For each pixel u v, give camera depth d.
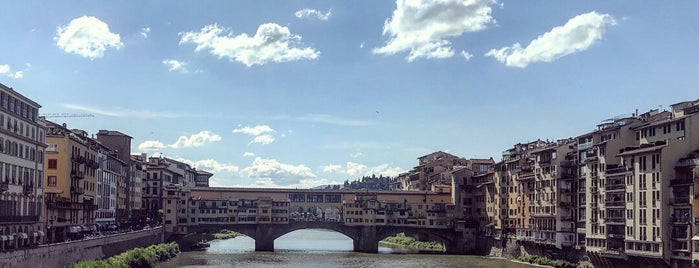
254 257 176.75
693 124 116.12
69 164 136.50
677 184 112.81
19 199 105.50
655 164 117.62
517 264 160.50
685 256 109.88
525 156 179.38
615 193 131.00
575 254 149.62
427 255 192.62
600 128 144.25
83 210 147.50
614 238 130.25
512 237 182.00
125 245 147.50
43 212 117.56
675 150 115.56
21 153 106.88
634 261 124.75
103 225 166.12
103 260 124.75
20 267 91.00
